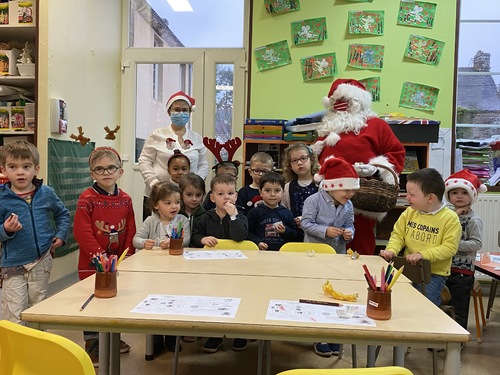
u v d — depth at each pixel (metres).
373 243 2.75
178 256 2.00
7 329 1.00
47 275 2.32
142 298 1.32
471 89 4.05
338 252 2.50
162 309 1.21
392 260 2.15
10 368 1.03
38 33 3.14
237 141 3.45
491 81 4.03
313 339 1.12
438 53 3.85
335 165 2.36
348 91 2.87
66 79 3.40
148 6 4.37
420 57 3.86
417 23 3.85
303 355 2.51
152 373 2.23
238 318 1.15
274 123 3.63
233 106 4.24
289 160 2.91
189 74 4.30
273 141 3.63
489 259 2.68
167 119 4.36
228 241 2.33
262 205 2.72
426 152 3.51
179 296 1.35
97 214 2.32
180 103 3.21
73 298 1.31
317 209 2.46
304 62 3.96
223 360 2.42
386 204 2.48
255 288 1.47
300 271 1.76
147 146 3.22
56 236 2.34
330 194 2.41
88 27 3.72
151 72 4.37
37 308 1.21
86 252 2.24
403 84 3.89
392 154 2.80
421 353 2.57
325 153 2.84
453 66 3.85
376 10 3.87
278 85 4.00
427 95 3.87
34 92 3.45
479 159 3.86
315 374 0.84
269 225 2.66
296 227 2.74
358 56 3.90
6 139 3.48
